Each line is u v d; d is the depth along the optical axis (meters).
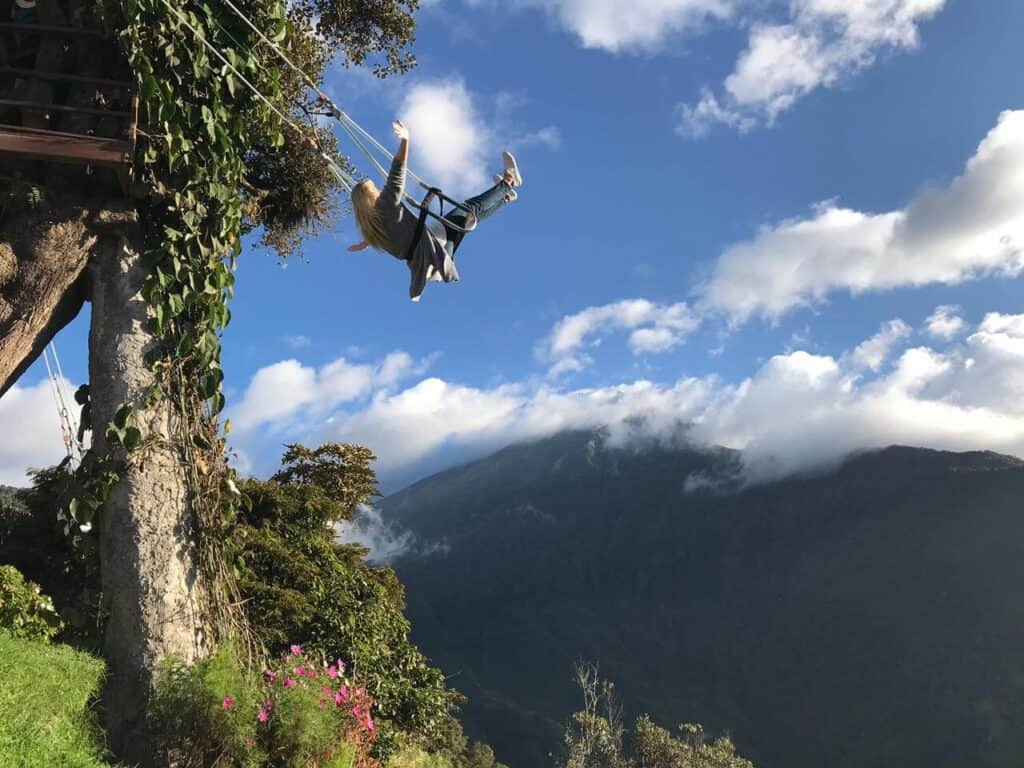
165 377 8.37
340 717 8.96
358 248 6.26
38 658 7.05
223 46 8.77
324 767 8.12
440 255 6.03
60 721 6.52
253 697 7.78
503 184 6.49
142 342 8.34
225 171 8.86
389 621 17.97
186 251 8.53
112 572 7.95
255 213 12.66
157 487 8.12
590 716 37.72
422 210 5.93
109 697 7.50
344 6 16.58
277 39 9.24
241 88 9.02
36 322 8.01
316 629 15.49
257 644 9.21
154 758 7.18
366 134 6.55
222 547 8.62
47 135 7.71
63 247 8.07
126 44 7.77
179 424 8.45
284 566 16.28
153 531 8.01
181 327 8.59
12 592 7.88
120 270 8.39
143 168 8.29
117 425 8.00
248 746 7.41
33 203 7.94
